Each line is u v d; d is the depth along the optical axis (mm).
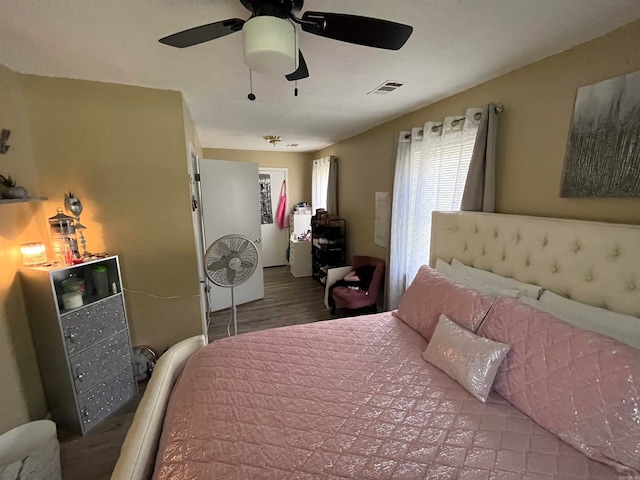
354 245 4203
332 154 4820
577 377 1037
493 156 1934
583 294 1380
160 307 2400
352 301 3176
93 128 2066
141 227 2268
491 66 1809
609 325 1222
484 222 1918
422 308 1835
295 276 5176
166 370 1420
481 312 1494
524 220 1669
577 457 945
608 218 1417
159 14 1270
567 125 1571
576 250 1425
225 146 5043
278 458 960
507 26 1375
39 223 1974
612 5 1203
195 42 1167
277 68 1163
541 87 1694
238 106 2664
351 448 1001
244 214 3797
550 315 1271
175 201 2334
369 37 1127
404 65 1806
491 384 1241
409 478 894
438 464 938
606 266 1299
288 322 3416
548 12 1263
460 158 2197
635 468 865
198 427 1088
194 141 3328
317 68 1852
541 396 1107
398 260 3016
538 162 1729
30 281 1752
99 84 2043
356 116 3037
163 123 2225
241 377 1386
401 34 1093
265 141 4527
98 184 2121
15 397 1681
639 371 922
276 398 1248
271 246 5953
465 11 1266
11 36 1425
